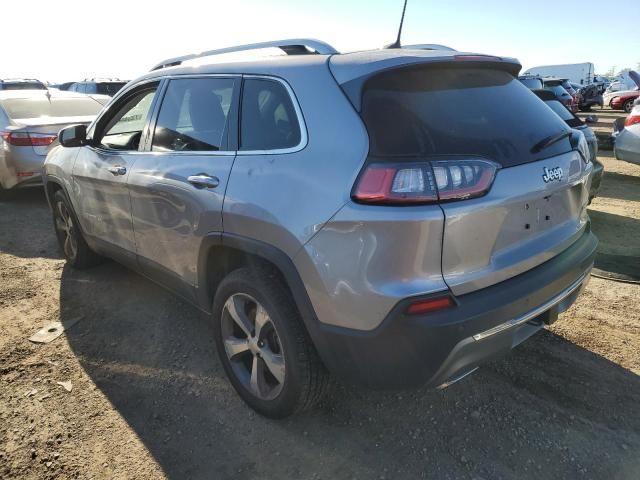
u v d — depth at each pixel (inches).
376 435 97.0
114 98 141.2
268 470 89.1
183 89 115.0
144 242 126.4
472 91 88.0
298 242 81.4
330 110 82.1
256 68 97.7
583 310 143.1
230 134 100.0
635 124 319.9
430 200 72.2
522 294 81.7
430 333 73.0
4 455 93.0
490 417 100.8
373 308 74.9
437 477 86.7
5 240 212.1
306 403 93.5
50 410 105.0
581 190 101.6
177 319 141.9
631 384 109.8
